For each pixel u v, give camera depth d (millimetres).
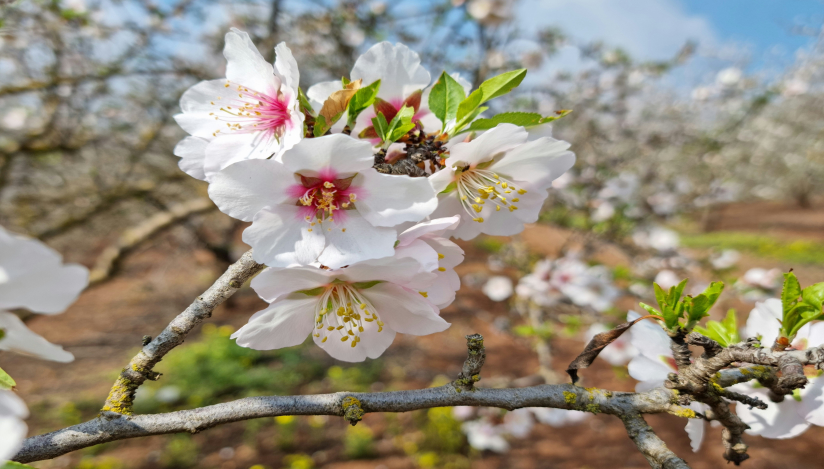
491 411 6602
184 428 1022
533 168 1276
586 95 7188
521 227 1356
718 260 6496
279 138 1182
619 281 7117
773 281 5781
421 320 1239
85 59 4793
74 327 9742
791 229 19406
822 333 1244
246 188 1045
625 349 4969
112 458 6180
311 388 7922
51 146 4566
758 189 23578
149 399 7250
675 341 1144
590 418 7449
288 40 5508
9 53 4547
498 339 9289
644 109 10078
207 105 1270
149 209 6789
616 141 8055
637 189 6691
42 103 5008
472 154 1176
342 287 1160
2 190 4797
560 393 1135
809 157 19906
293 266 1014
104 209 5160
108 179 5789
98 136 5074
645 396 1122
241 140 1220
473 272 11461
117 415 1000
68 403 7004
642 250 6445
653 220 6957
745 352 1018
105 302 10953
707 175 10344
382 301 1210
